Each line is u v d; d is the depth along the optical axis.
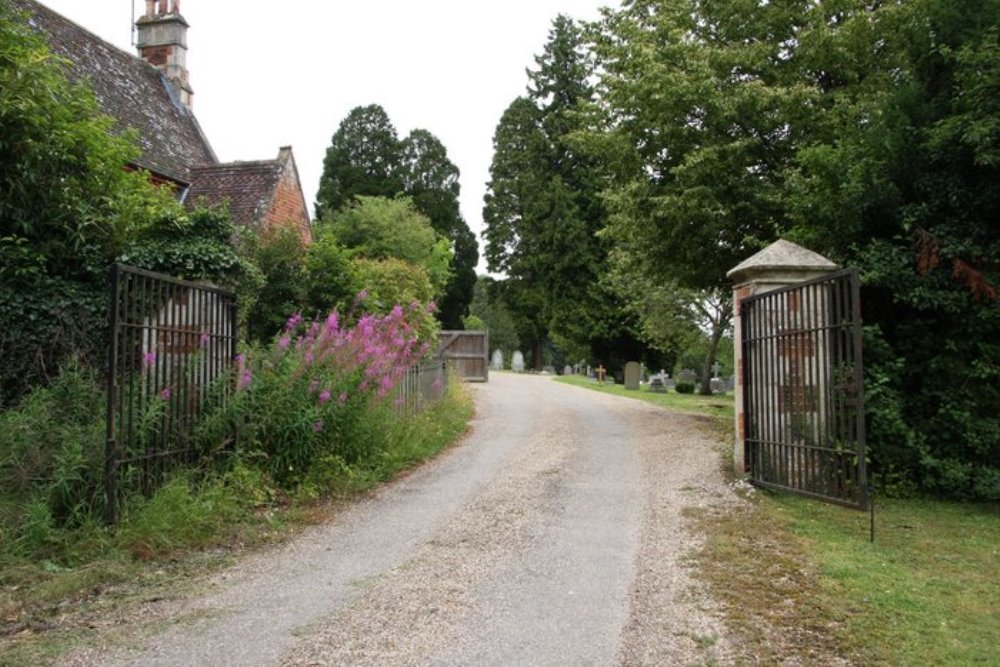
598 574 5.00
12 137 7.51
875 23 12.13
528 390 24.22
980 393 7.87
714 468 8.93
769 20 13.12
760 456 7.83
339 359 8.20
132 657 3.58
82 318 7.89
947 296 7.79
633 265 16.84
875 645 3.83
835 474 6.61
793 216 9.38
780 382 7.46
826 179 8.88
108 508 5.32
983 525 6.61
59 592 4.41
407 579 4.85
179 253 8.48
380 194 42.22
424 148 47.03
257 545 5.65
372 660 3.57
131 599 4.41
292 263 13.06
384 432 8.97
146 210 9.06
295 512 6.59
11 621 4.04
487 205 46.59
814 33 12.18
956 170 8.03
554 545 5.70
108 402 5.37
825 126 11.59
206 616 4.14
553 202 39.25
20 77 7.61
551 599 4.49
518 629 4.00
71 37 16.08
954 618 4.23
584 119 15.41
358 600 4.43
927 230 8.05
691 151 12.78
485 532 6.09
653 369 41.72
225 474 6.57
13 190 7.62
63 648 3.68
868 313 8.56
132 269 5.65
